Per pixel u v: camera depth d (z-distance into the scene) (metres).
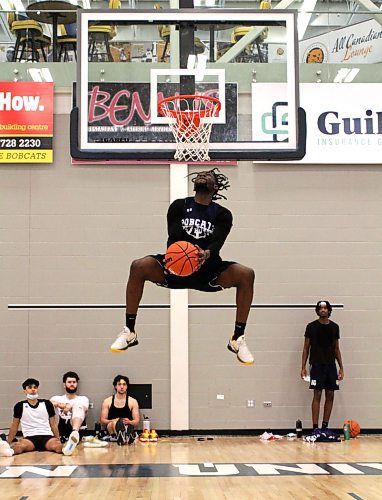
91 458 9.67
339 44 12.97
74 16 12.79
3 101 12.81
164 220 12.81
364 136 12.92
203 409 12.50
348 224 12.89
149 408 12.47
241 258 12.79
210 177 5.76
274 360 12.60
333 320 12.72
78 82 8.48
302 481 7.69
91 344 12.55
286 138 8.48
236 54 11.73
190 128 8.48
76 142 8.39
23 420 10.64
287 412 12.52
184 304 12.62
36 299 12.60
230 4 12.75
